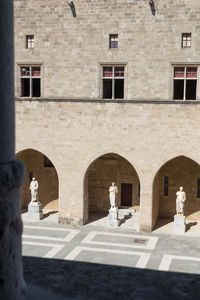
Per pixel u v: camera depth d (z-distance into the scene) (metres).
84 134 30.77
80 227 30.95
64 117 30.92
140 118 29.75
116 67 30.08
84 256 24.00
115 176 34.78
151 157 29.83
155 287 18.83
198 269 22.05
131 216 34.03
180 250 25.80
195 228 30.97
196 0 28.00
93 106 30.38
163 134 29.53
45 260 22.84
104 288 18.34
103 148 30.61
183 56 28.69
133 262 23.08
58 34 30.30
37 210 32.66
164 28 28.72
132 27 29.19
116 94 32.44
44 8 30.22
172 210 33.75
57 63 30.59
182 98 31.58
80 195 31.17
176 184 33.34
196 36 28.34
